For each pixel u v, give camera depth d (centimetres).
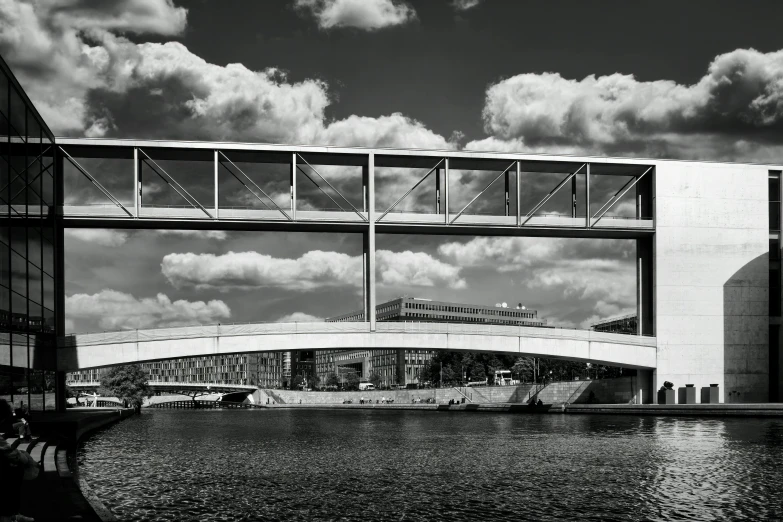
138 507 2405
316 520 2217
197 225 7394
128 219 7044
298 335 7294
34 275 5338
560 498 2552
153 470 3331
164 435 5766
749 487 2736
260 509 2375
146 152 7306
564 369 15712
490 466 3422
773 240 8500
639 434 5069
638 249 8369
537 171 8281
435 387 15350
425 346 7512
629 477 3006
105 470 3338
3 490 1411
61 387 7081
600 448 4153
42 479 2509
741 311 8175
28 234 5141
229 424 7844
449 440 4966
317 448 4469
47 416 5700
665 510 2345
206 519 2227
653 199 8125
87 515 1838
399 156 7631
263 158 7625
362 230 7700
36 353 5472
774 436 4688
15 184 4784
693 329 8088
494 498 2559
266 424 7812
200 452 4206
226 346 7162
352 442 4916
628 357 7981
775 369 8475
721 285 8162
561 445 4397
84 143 6956
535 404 9525
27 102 5128
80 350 6775
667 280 8075
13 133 4738
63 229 7069
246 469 3372
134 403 12531
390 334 7444
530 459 3681
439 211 7806
